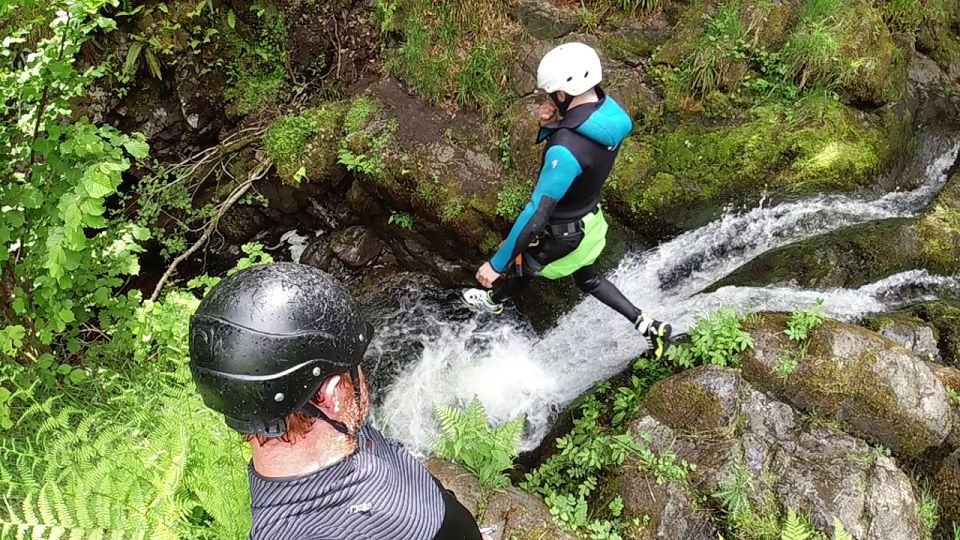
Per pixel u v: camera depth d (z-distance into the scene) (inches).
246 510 90.3
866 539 110.7
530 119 173.3
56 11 98.6
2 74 97.5
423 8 189.6
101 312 129.0
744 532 114.6
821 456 121.4
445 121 185.2
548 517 118.8
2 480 98.3
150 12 192.2
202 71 204.5
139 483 90.1
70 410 105.7
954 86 199.5
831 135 168.6
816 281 156.3
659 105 179.0
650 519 121.6
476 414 127.7
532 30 189.6
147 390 124.4
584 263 121.5
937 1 199.2
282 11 208.8
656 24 193.2
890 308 158.4
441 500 42.3
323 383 38.4
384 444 42.6
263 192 207.8
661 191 166.9
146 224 203.8
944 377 134.6
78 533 76.2
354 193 191.8
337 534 36.5
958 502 121.1
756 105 176.6
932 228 166.1
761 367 134.6
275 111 211.5
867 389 126.2
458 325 193.6
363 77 207.3
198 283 132.8
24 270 110.3
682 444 129.3
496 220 173.8
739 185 167.5
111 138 105.9
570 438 146.3
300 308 37.9
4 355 118.9
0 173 106.9
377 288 202.8
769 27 177.9
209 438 98.4
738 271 161.5
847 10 177.3
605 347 165.5
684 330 155.3
